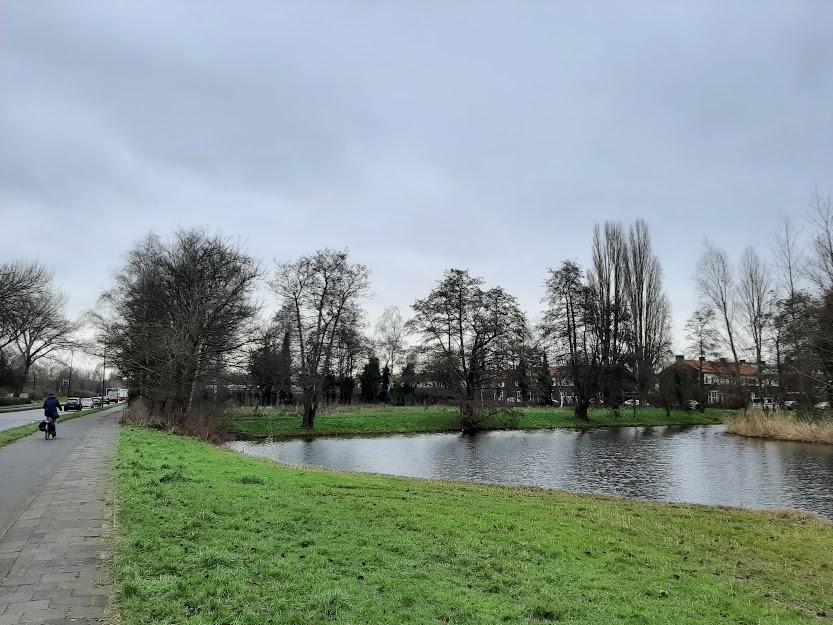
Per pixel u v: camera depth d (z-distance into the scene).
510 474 25.69
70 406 60.53
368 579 7.08
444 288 54.31
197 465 15.95
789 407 58.69
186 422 32.47
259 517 9.67
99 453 18.77
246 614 5.61
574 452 34.88
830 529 14.13
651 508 15.69
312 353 47.91
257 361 44.22
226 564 7.06
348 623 5.66
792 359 50.19
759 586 9.03
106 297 47.44
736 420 48.62
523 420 57.72
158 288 39.56
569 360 59.56
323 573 7.09
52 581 6.43
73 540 8.03
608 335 60.03
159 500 10.33
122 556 7.16
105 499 10.85
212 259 39.31
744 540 12.33
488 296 53.41
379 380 80.81
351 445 38.62
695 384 69.62
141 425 31.80
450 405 53.78
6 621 5.37
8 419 41.75
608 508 14.95
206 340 36.62
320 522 9.79
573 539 10.60
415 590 6.82
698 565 9.92
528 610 6.68
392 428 49.84
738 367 64.81
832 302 42.25
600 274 64.81
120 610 5.65
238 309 38.81
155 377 39.25
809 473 26.05
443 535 9.85
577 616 6.68
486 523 11.14
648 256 67.88
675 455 33.09
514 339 53.38
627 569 9.07
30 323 68.62
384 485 15.84
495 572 8.05
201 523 8.88
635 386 63.44
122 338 40.44
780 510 16.88
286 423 47.31
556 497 16.73
